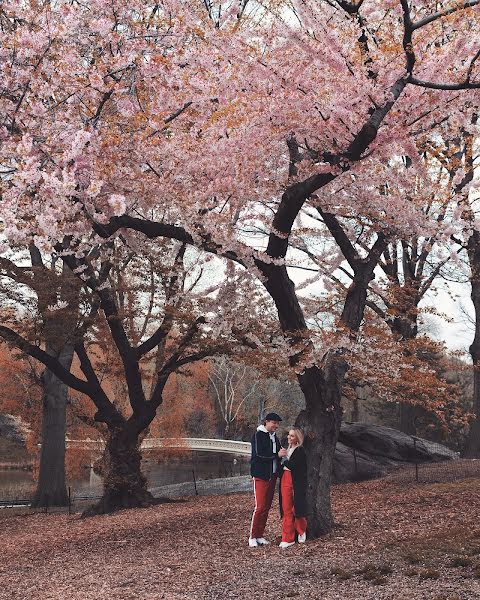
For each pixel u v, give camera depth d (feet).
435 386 33.83
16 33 25.63
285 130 26.03
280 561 22.54
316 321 31.71
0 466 129.70
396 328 44.50
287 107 24.82
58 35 24.73
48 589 22.93
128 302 49.83
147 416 49.80
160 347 55.16
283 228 27.09
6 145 24.82
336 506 34.83
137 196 27.09
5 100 26.71
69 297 45.57
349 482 49.70
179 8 25.84
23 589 23.50
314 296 39.11
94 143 24.68
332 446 28.30
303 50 23.36
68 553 30.55
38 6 26.68
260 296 37.45
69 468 93.40
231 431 155.94
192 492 65.87
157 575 22.81
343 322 29.43
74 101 28.73
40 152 26.50
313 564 21.33
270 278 28.02
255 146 25.61
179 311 44.19
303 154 29.27
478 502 30.40
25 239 22.33
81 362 49.49
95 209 27.61
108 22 25.46
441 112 26.84
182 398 108.68
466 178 35.27
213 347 45.93
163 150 25.82
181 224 28.40
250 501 45.44
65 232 26.00
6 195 21.95
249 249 25.95
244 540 27.99
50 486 64.64
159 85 25.93
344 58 23.73
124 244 43.98
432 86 23.32
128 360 48.52
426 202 28.71
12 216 21.54
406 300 39.22
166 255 43.88
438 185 27.89
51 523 46.44
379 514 30.04
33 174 20.99
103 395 49.80
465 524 24.90
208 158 25.73
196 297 35.04
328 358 28.76
